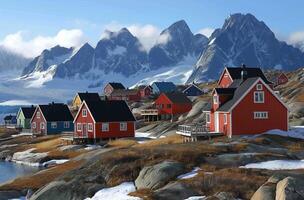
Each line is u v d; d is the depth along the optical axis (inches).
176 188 1841.8
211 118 3302.2
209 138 3053.6
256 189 1779.0
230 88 3255.4
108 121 3981.3
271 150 2418.8
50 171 2613.2
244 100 3043.8
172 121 4857.3
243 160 2177.7
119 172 2176.4
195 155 2235.5
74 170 2310.5
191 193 1814.7
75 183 2133.4
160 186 1963.6
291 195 1510.8
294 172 1788.9
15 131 5895.7
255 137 2881.4
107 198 1939.0
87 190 2065.7
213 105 3282.5
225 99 3216.0
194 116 4525.1
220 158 2204.7
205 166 2110.0
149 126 4751.5
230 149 2418.8
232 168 2004.2
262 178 1849.2
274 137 2871.6
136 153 2342.5
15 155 3895.2
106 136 3973.9
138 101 7687.0
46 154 3614.7
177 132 3344.0
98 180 2158.0
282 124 3097.9
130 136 4069.9
